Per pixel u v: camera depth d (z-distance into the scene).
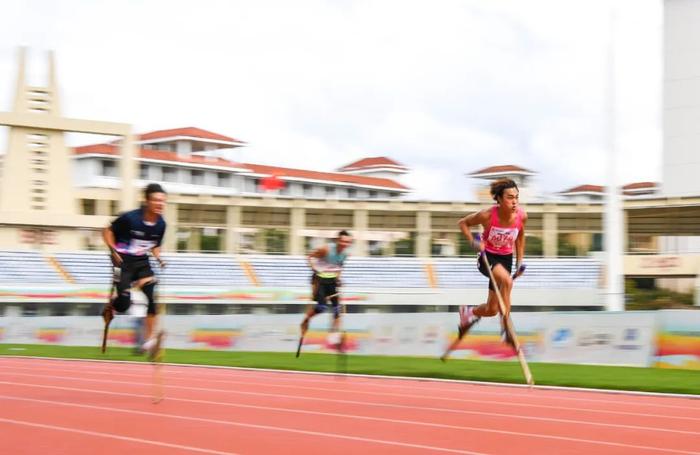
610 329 15.58
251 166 79.75
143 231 7.77
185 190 74.06
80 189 53.84
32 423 6.54
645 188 85.25
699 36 60.47
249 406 8.03
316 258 13.66
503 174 83.62
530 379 7.54
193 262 46.56
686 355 14.53
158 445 5.49
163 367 15.52
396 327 18.83
